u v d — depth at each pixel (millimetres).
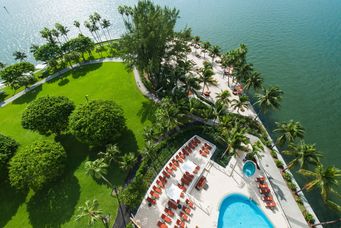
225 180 48938
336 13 129375
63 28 112375
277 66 91062
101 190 49500
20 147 58656
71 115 56875
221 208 45156
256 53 101625
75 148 60188
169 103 57375
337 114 67500
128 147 58062
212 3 169625
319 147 58875
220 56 89000
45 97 62375
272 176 48750
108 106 57156
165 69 75812
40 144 51562
